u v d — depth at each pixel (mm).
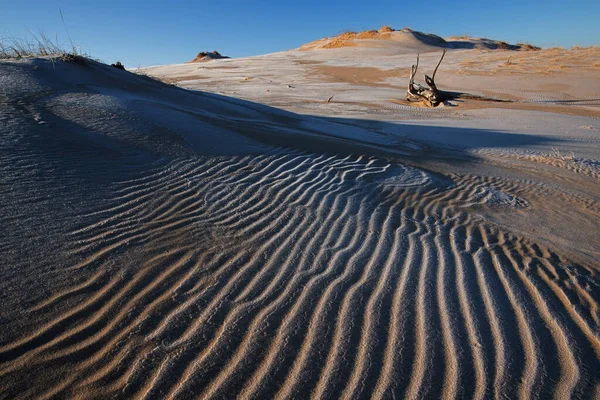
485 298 3154
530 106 18031
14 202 3588
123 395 2107
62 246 3178
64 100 6629
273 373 2311
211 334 2562
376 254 3721
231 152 6070
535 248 4219
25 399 2012
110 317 2607
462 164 7633
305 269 3365
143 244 3422
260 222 4121
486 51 41281
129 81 10156
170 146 5676
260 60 43125
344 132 9969
